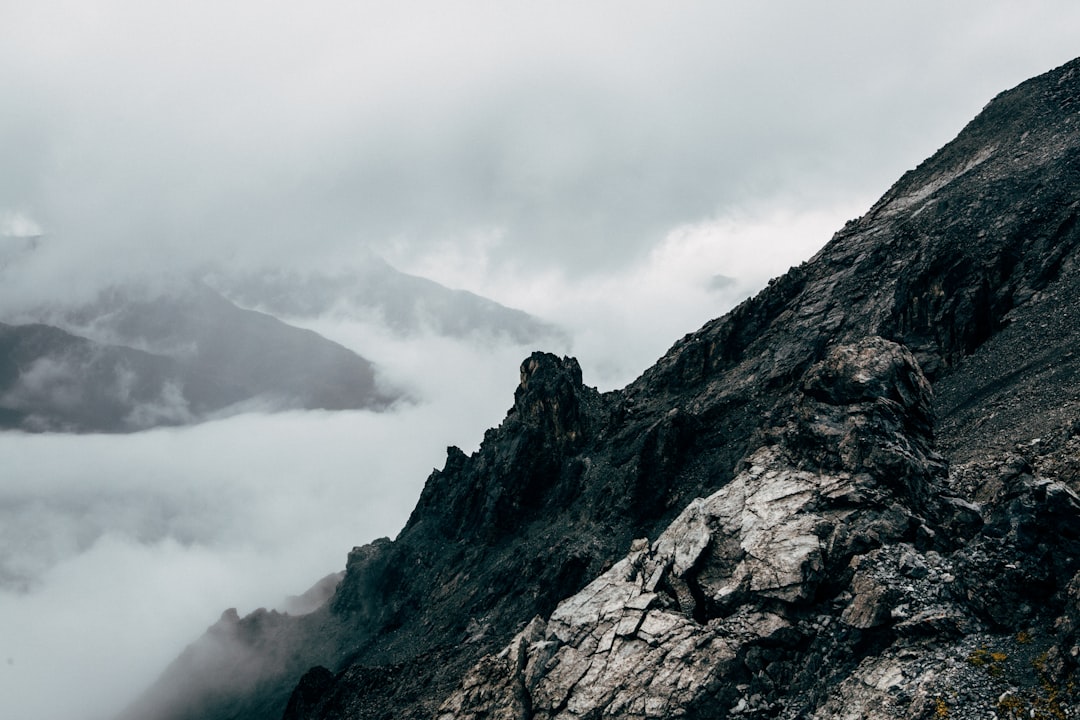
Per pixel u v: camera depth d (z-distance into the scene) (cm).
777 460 6600
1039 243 9088
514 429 13338
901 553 5119
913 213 11669
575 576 9550
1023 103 12000
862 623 4819
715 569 5888
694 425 10438
